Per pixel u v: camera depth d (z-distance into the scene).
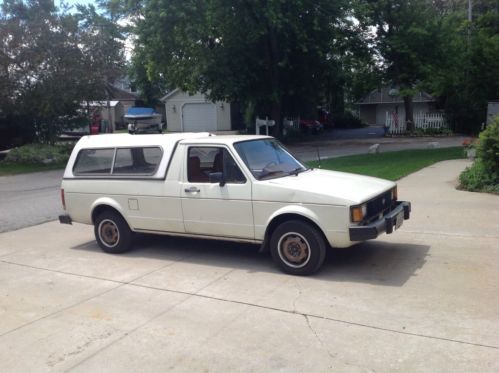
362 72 31.53
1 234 9.33
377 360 3.97
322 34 26.23
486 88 30.00
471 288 5.34
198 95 45.94
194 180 6.76
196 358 4.18
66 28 23.61
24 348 4.53
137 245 7.96
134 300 5.57
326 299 5.26
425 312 4.80
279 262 6.17
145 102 59.09
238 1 24.14
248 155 6.59
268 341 4.40
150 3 22.62
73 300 5.68
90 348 4.46
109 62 24.91
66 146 26.45
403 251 6.79
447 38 29.11
